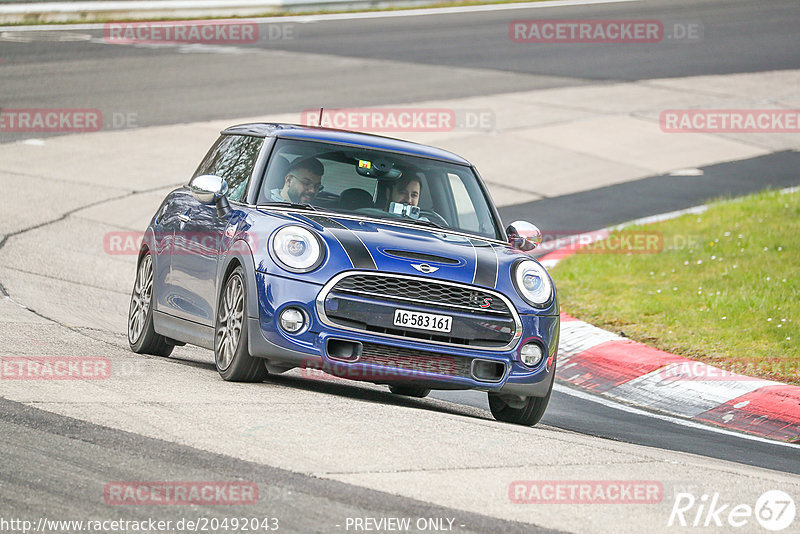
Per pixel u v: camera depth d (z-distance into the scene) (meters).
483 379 25.86
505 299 26.05
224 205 28.45
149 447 20.09
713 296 42.84
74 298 41.66
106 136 73.38
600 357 37.25
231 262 27.14
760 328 39.06
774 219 56.25
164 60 99.19
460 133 79.38
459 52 109.62
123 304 42.09
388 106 85.25
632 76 101.38
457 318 25.58
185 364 30.47
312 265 25.38
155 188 63.00
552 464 21.33
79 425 21.27
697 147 80.12
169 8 121.69
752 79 101.12
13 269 45.25
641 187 69.69
